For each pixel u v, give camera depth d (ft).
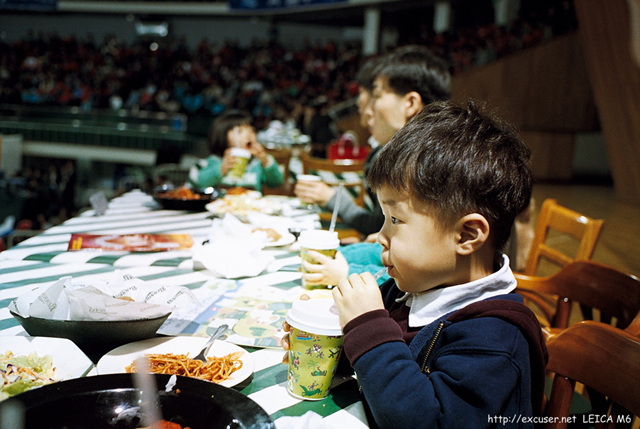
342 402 2.43
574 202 19.03
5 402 1.74
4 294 3.61
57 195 37.14
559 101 24.66
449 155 2.26
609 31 17.75
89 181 44.73
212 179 8.53
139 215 6.60
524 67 24.57
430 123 2.42
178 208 6.88
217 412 1.86
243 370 2.54
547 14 30.91
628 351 2.51
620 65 17.70
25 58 58.29
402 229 2.36
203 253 4.33
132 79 51.44
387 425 2.09
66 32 62.08
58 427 1.80
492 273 2.49
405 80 5.04
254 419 1.79
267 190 11.59
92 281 3.16
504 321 2.22
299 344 2.38
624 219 16.15
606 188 23.52
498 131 2.45
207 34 59.77
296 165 13.84
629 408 2.48
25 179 37.27
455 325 2.28
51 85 54.75
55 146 40.37
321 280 3.84
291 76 48.96
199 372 2.46
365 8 43.65
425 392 2.07
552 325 4.86
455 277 2.41
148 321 2.68
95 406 1.88
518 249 6.31
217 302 3.61
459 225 2.27
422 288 2.47
